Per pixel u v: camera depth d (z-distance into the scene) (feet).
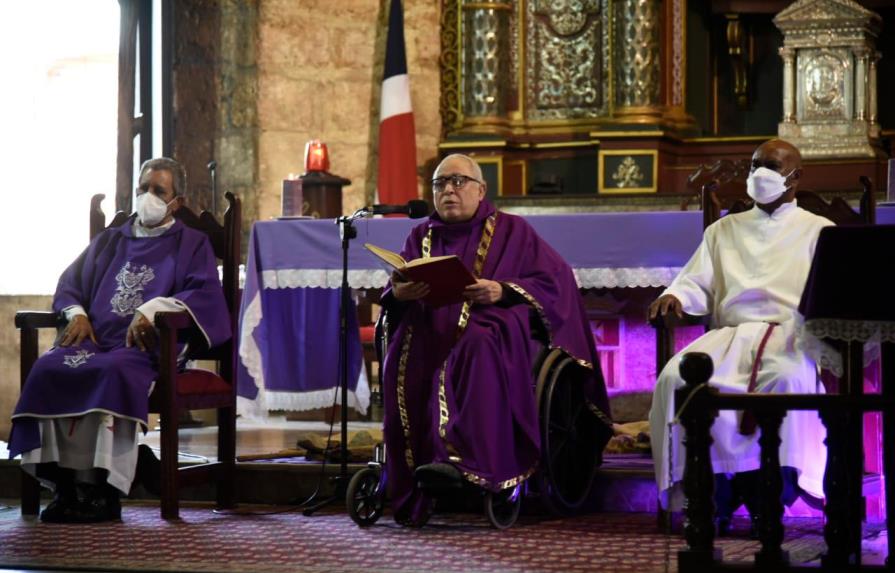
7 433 30.17
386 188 34.71
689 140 34.60
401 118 34.78
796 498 18.38
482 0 35.55
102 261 20.98
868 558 15.67
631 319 23.38
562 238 21.63
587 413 19.71
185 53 34.78
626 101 34.55
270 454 22.13
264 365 23.27
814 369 17.90
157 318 19.17
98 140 49.85
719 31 35.47
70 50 49.96
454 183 19.56
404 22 35.99
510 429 17.98
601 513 19.69
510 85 36.06
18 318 20.33
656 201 33.55
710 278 19.31
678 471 17.35
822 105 32.68
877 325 13.91
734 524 18.39
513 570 14.99
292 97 35.19
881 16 34.01
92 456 19.04
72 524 19.01
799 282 18.74
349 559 15.83
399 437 18.56
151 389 19.38
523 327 18.44
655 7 34.60
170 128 34.22
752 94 35.24
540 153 35.73
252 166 34.81
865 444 19.48
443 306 18.48
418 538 17.37
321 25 35.50
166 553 16.43
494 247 19.44
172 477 19.30
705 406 14.12
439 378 18.20
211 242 21.24
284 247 22.90
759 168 18.97
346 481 19.34
